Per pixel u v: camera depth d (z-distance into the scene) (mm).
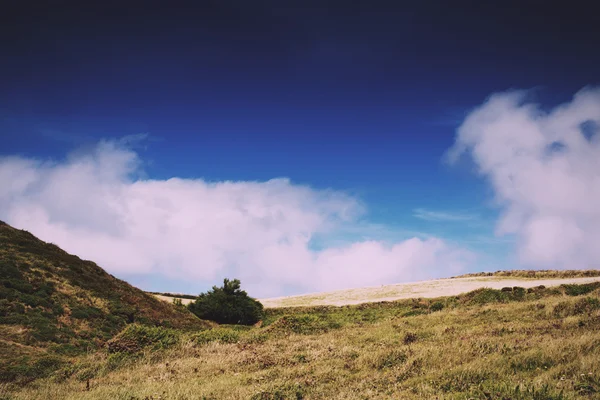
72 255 36469
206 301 41812
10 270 27672
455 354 11656
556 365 9445
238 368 14523
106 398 11141
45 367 17625
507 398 7395
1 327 21828
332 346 16641
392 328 20953
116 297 32438
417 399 8258
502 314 22266
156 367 15477
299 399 9953
